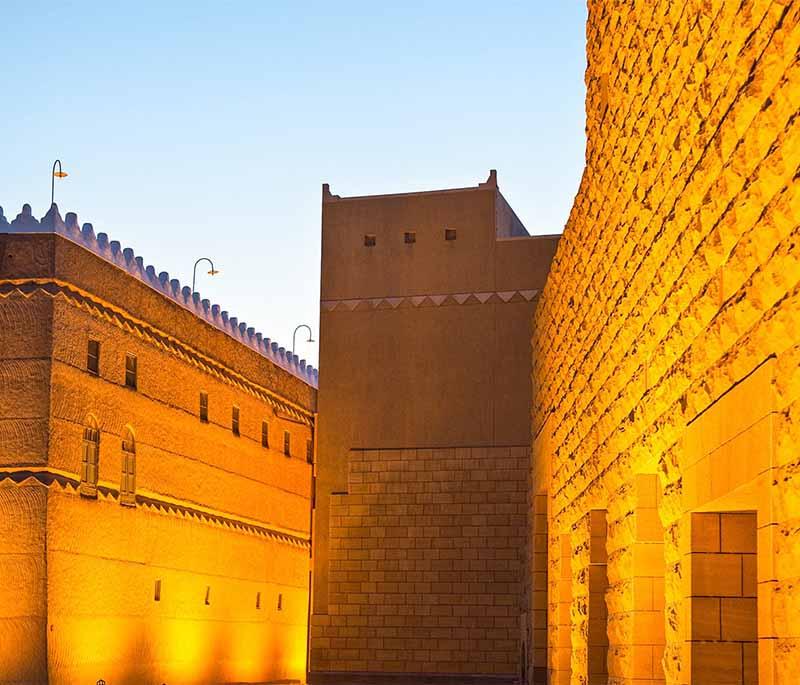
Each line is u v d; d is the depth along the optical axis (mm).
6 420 26797
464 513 33969
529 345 34500
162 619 31656
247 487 38375
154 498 31578
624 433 14172
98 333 29109
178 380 33531
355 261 35875
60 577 26656
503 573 33406
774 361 8227
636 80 13086
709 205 9750
